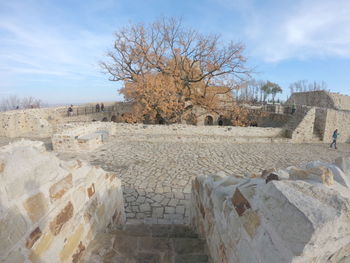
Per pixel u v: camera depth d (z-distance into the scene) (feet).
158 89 46.73
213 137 38.58
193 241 7.38
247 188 4.64
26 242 3.98
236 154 29.84
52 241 4.83
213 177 8.17
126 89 56.49
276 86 140.05
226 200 5.49
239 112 55.98
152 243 7.07
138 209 14.08
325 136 43.62
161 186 17.65
